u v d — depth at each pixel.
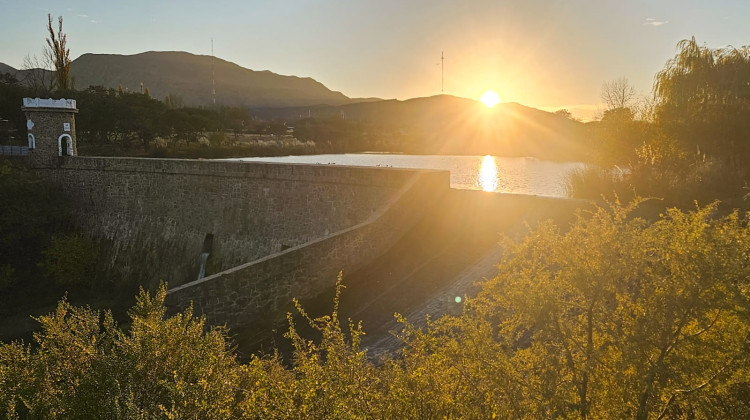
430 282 19.00
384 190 25.44
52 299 34.53
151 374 9.24
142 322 10.20
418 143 146.75
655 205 22.30
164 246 35.47
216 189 33.00
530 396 7.18
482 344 7.66
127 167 38.09
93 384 9.03
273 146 111.69
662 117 27.66
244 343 17.50
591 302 7.50
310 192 28.47
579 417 7.07
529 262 8.27
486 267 18.98
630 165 26.62
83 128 69.31
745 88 26.23
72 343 10.07
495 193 25.86
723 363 7.00
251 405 7.22
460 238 21.97
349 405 6.73
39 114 42.47
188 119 87.19
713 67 27.47
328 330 8.22
